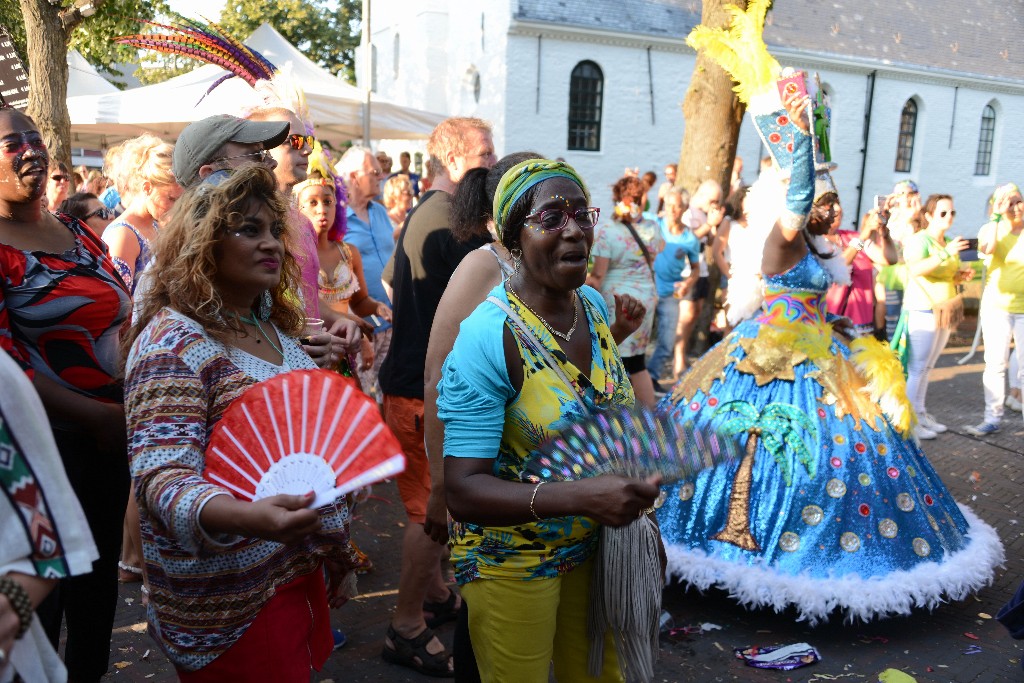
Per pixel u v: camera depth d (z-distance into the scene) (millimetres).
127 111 10398
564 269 1930
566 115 19938
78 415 2467
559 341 2016
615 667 2178
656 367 8227
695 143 9609
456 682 2424
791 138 3434
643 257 5516
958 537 3736
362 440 1707
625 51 20172
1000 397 6957
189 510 1632
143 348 1848
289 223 2160
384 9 27844
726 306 4488
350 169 5512
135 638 3455
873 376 3834
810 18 22891
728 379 3891
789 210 3535
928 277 6734
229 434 1749
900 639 3535
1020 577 4176
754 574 3445
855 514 3537
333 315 3230
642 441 1812
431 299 3174
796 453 3623
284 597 1975
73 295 2480
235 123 2543
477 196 2822
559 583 2076
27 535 1309
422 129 12367
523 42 19312
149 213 3457
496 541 2031
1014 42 26094
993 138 25703
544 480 1897
